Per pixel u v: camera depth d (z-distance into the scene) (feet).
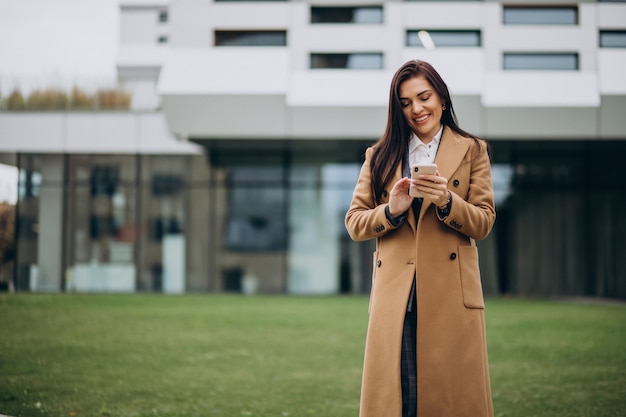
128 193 71.20
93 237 71.05
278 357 26.58
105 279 70.74
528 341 31.35
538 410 17.62
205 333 33.65
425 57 63.72
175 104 62.75
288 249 69.97
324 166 70.03
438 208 8.96
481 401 8.99
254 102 62.39
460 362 9.02
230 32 67.41
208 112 62.85
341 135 63.46
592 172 67.41
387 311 9.28
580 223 67.46
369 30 65.87
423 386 8.98
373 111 62.28
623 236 66.18
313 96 62.54
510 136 62.23
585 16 64.03
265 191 70.33
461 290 9.16
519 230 67.92
